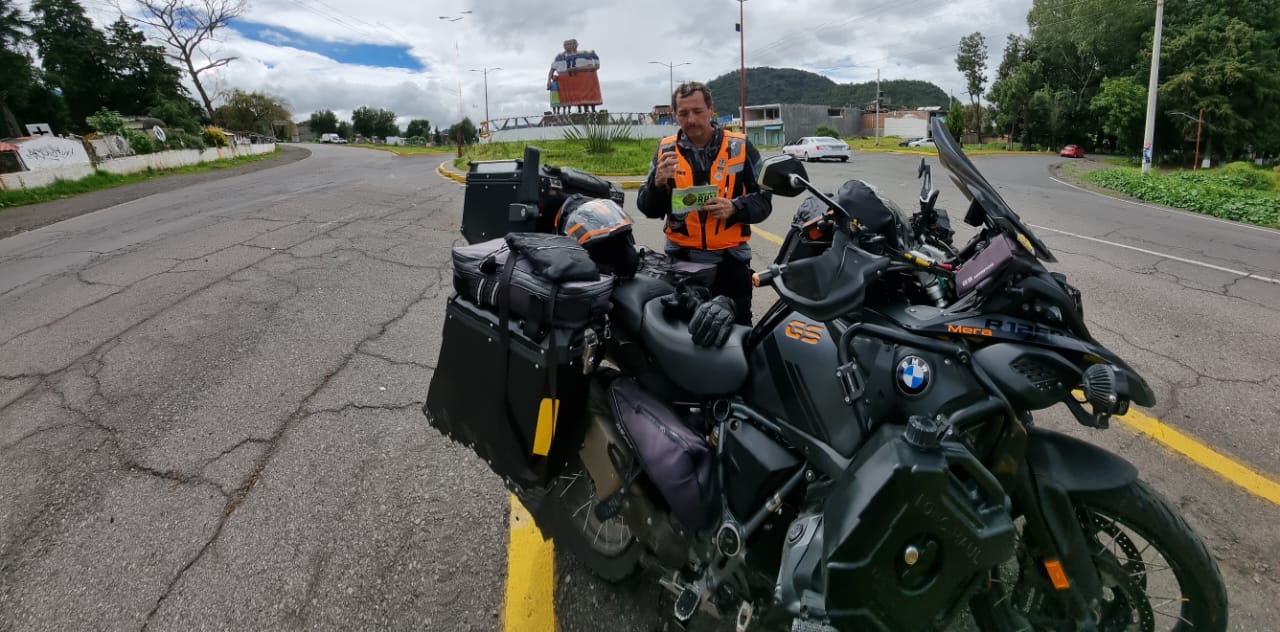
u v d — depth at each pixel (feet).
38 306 19.56
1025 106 183.83
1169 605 7.30
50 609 8.39
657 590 8.61
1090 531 6.89
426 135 340.18
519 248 7.16
